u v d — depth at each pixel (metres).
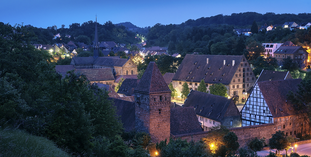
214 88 120.94
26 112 44.53
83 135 45.44
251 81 139.62
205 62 146.25
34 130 41.06
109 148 44.91
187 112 77.06
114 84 167.00
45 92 46.84
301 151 80.12
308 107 87.75
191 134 69.75
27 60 64.62
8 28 64.75
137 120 68.88
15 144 31.89
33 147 33.41
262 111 88.69
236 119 88.88
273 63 178.38
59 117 43.50
